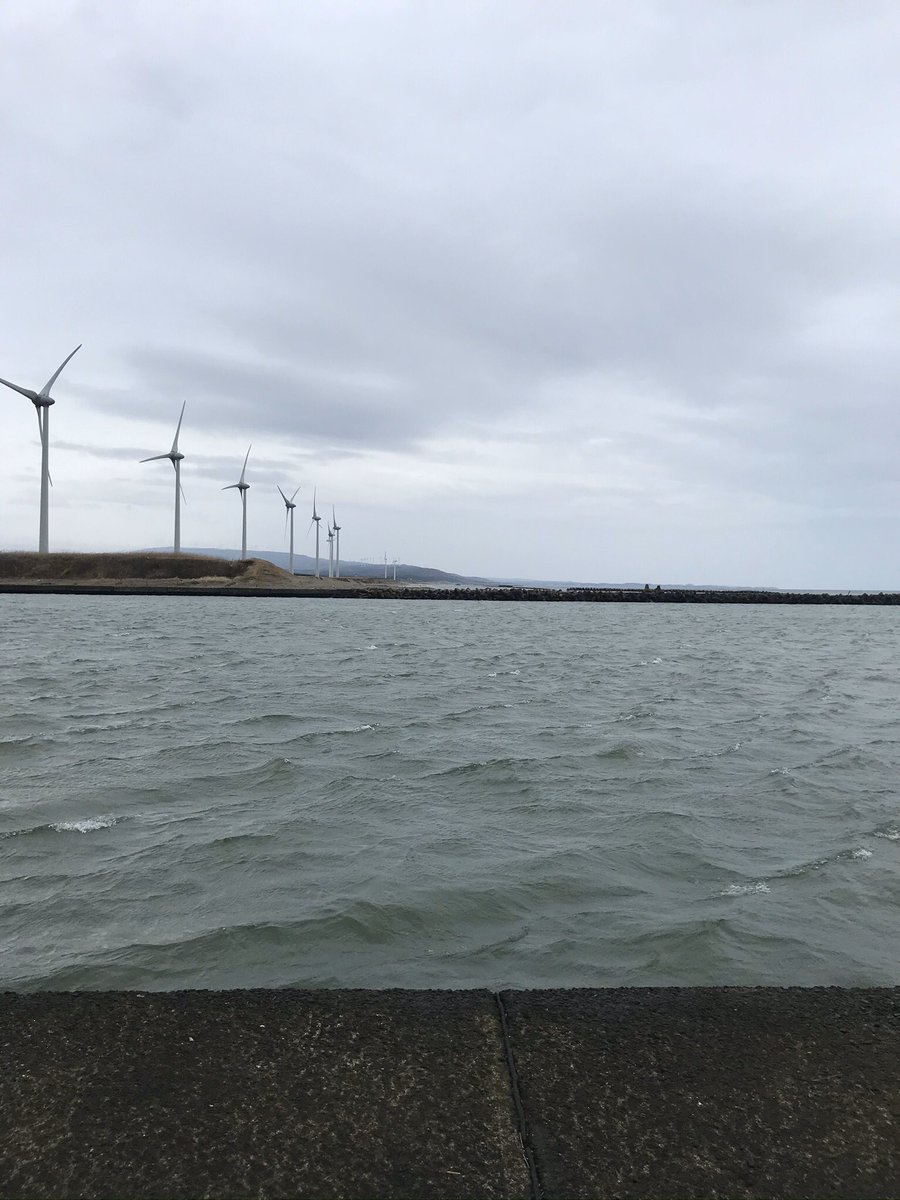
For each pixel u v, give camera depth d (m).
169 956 7.06
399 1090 3.43
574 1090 3.44
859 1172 2.98
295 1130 3.17
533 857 9.61
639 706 21.62
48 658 32.47
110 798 11.90
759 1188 2.90
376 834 10.42
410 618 77.44
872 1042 3.83
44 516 118.06
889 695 25.58
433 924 7.78
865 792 12.64
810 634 64.44
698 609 117.25
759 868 9.35
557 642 49.06
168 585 124.38
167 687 24.00
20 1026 3.86
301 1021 3.96
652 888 8.75
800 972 6.88
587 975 6.78
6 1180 2.87
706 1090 3.44
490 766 14.04
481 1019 4.02
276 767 13.73
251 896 8.35
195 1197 2.83
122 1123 3.18
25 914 7.89
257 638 46.06
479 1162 3.02
